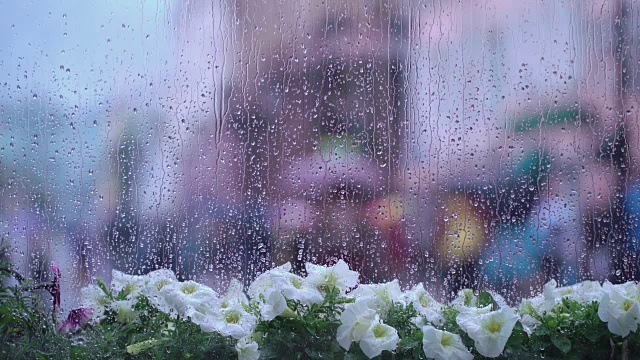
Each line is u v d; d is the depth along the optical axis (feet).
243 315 9.39
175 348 9.43
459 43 9.95
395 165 9.95
